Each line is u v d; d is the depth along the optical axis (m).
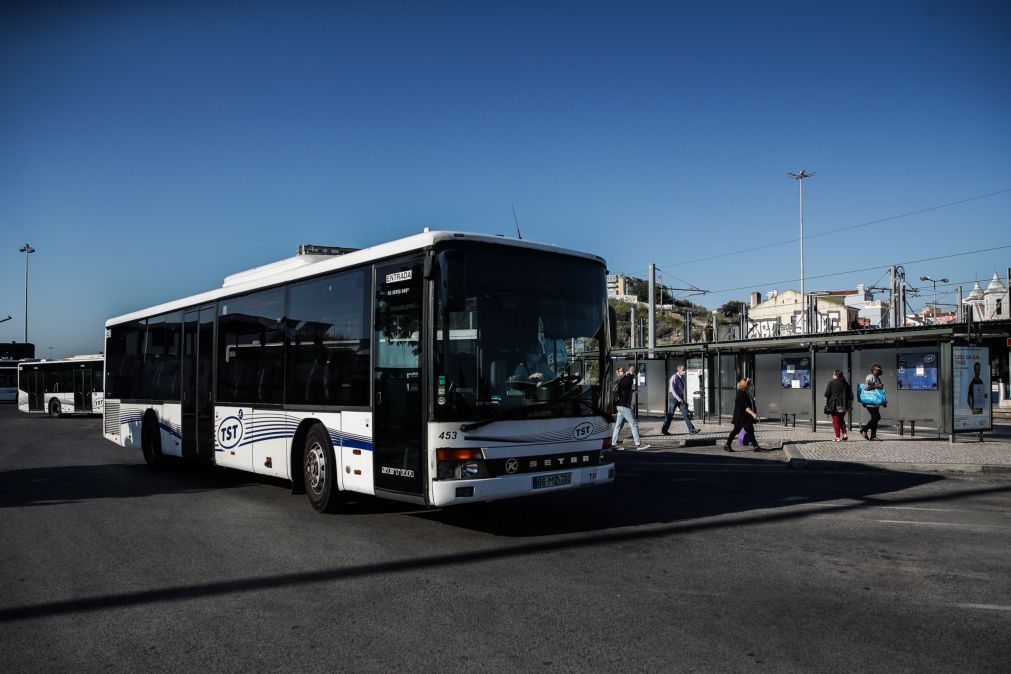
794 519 8.94
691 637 4.92
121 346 16.16
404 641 4.91
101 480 12.95
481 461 7.40
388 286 8.12
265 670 4.47
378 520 8.98
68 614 5.57
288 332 10.05
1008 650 4.67
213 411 11.93
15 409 49.81
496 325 7.75
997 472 13.19
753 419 16.98
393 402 7.90
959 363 17.75
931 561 6.89
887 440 18.27
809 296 37.47
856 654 4.61
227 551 7.46
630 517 9.09
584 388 8.33
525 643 4.84
